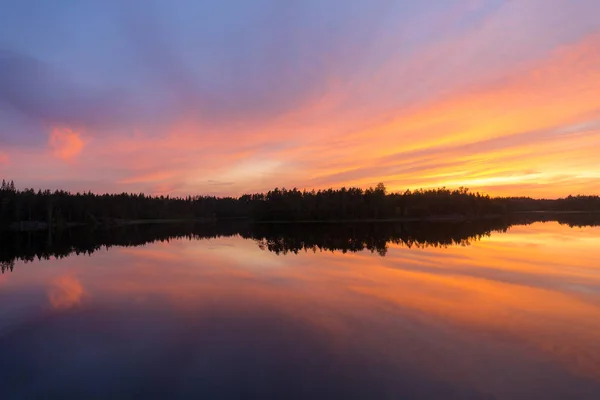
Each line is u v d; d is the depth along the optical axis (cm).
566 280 1705
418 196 12794
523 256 2520
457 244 3400
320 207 12075
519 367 803
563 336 980
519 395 695
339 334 1017
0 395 735
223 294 1528
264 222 11600
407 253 2772
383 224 8456
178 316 1225
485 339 966
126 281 1848
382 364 825
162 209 14938
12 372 832
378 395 698
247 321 1152
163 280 1862
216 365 839
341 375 777
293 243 3816
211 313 1251
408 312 1213
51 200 9669
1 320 1223
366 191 12656
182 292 1581
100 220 10688
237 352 908
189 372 808
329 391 714
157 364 855
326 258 2570
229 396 705
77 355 920
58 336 1059
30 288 1727
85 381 783
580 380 746
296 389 723
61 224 9588
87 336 1054
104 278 1944
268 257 2702
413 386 728
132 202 13850
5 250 3509
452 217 11975
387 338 981
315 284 1691
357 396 696
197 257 2792
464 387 724
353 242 3791
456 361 836
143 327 1120
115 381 780
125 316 1238
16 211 9131
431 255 2630
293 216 12038
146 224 11044
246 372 801
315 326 1091
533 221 9125
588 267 2056
